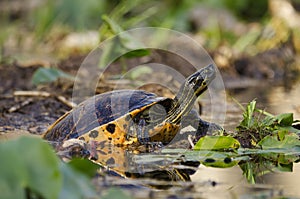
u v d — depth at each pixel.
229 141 6.21
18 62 12.93
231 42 16.20
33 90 10.34
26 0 20.16
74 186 3.96
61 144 6.29
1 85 10.66
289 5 17.27
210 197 4.66
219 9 17.77
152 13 16.91
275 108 9.14
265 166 5.82
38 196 3.81
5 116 8.32
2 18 19.72
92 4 17.28
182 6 17.89
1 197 3.67
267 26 16.34
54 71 10.02
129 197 4.10
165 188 4.90
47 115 8.48
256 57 14.22
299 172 5.58
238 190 4.88
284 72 13.91
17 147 3.84
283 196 4.66
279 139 6.47
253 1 18.64
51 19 17.97
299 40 15.49
